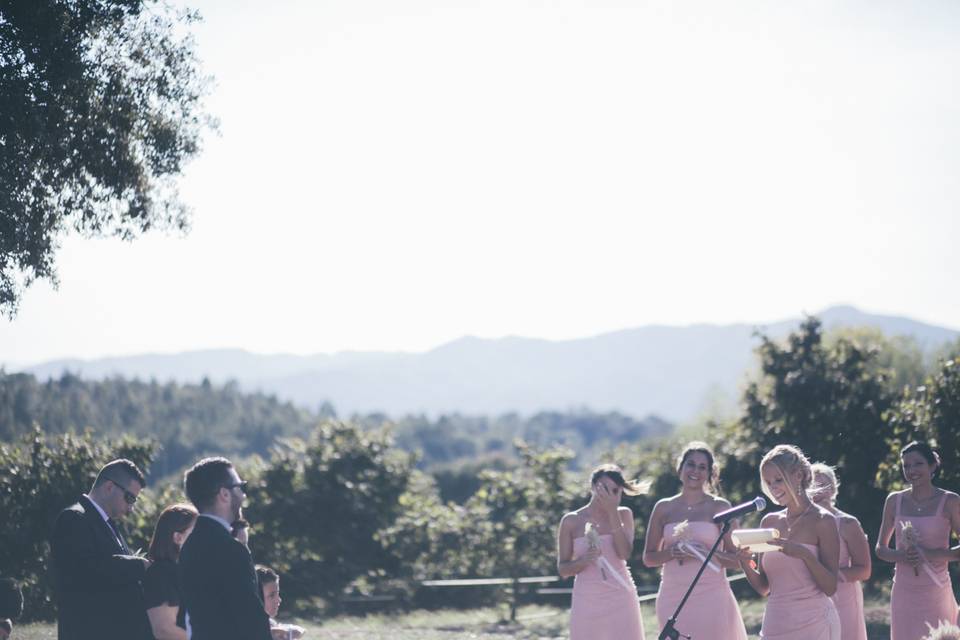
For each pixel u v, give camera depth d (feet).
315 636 59.47
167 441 545.44
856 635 31.27
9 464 83.66
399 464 107.34
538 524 98.48
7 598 33.78
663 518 34.58
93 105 56.54
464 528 104.58
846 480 86.38
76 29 55.21
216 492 22.86
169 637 25.50
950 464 60.18
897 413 65.10
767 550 26.68
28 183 54.54
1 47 52.75
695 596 33.01
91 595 25.86
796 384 90.53
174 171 59.31
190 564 22.30
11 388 242.58
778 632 27.22
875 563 83.92
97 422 469.98
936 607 34.32
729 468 92.94
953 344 132.87
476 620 87.10
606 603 33.99
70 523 26.43
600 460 116.88
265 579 30.45
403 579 102.27
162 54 58.95
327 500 100.83
